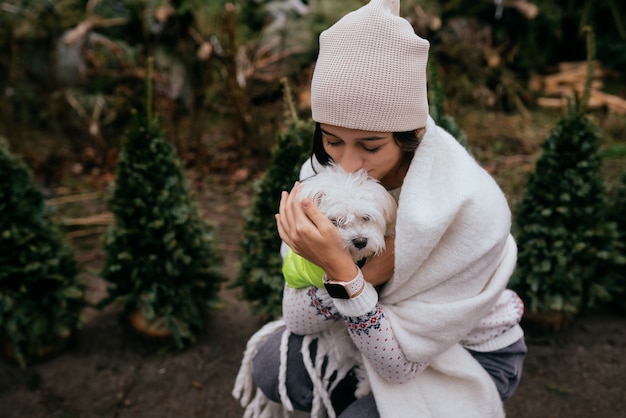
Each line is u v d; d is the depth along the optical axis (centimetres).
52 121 516
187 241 265
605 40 670
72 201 433
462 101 568
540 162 270
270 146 488
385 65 129
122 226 262
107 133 521
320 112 137
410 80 132
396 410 150
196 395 251
